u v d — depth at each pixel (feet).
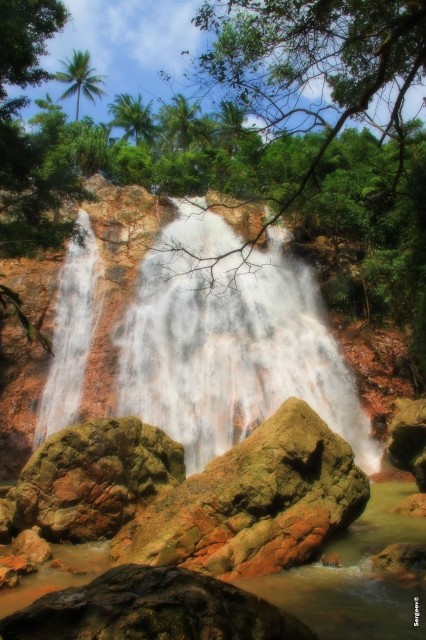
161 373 73.61
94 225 84.94
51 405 68.54
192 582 12.74
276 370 73.46
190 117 121.39
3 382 68.59
